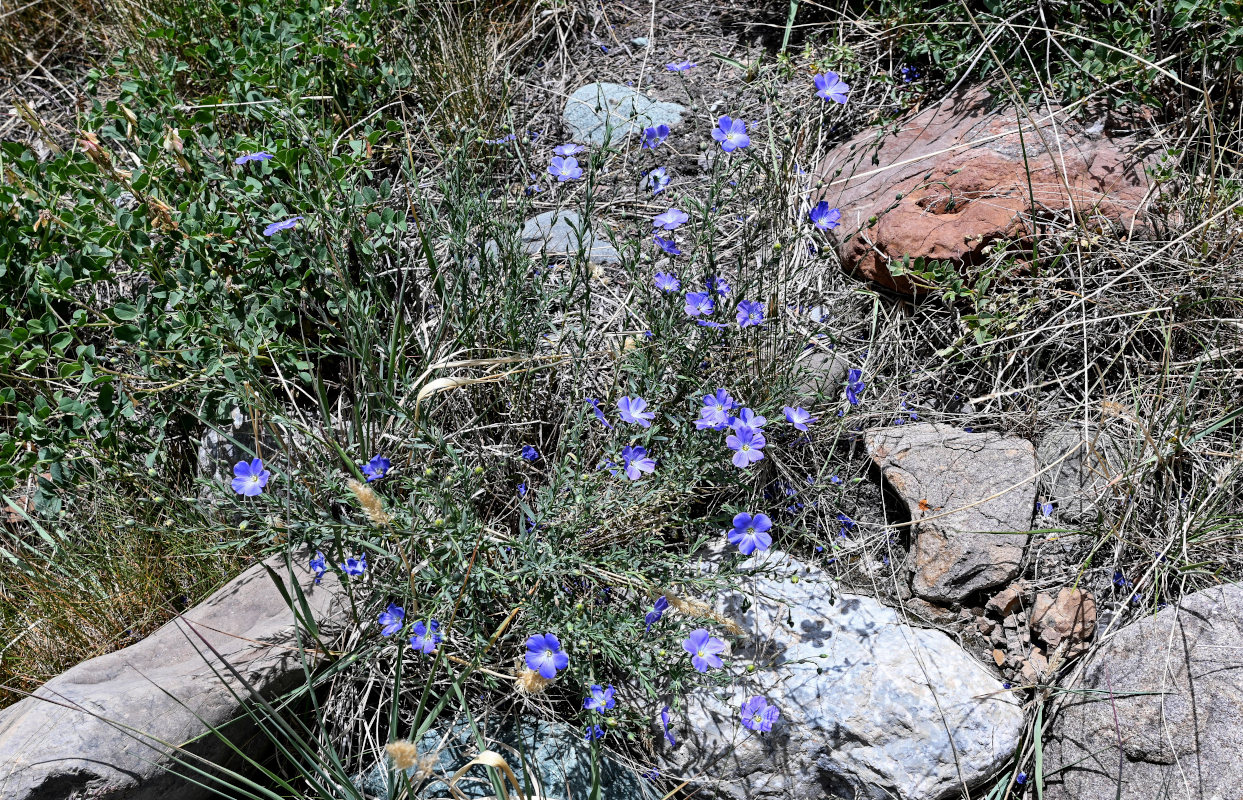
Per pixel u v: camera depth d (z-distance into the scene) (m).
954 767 1.06
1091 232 1.27
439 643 1.02
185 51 1.48
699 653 1.02
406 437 1.17
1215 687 1.03
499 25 1.63
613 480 1.11
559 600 1.06
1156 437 1.19
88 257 1.21
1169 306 1.23
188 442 1.24
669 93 1.56
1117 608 1.14
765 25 1.62
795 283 1.33
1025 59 1.43
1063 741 1.07
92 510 1.20
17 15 1.69
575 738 1.09
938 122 1.43
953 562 1.15
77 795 0.97
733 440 1.06
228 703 1.03
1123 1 1.40
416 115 1.47
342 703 1.09
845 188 1.34
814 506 1.22
